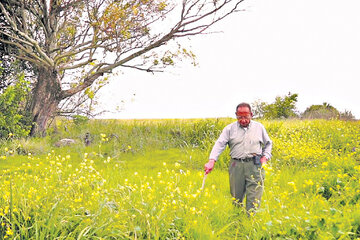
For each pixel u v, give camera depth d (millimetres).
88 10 16344
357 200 6379
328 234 4469
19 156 12211
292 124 17828
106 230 4484
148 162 11734
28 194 4957
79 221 4602
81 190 5574
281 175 9141
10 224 4512
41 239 4137
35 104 17438
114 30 15305
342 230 4559
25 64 17906
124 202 5062
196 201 5730
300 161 11305
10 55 16516
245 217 5504
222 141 5980
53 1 17438
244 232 5062
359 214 5262
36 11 17406
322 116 25219
